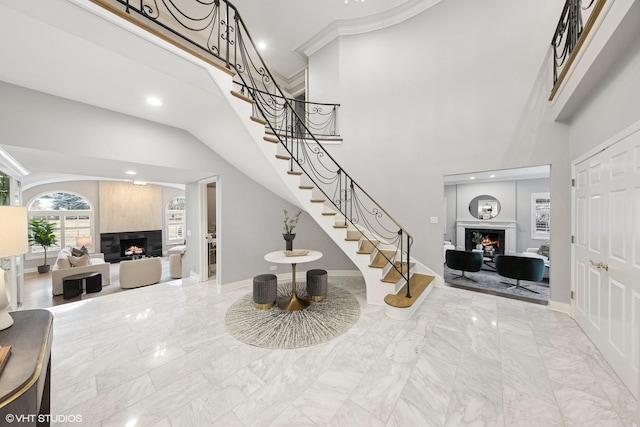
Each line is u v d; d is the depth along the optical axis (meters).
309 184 4.56
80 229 7.40
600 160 2.13
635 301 1.63
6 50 1.76
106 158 2.80
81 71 2.03
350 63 4.49
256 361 2.04
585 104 2.41
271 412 1.51
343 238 3.36
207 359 2.07
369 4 3.96
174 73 2.10
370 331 2.52
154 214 8.67
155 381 1.80
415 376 1.83
